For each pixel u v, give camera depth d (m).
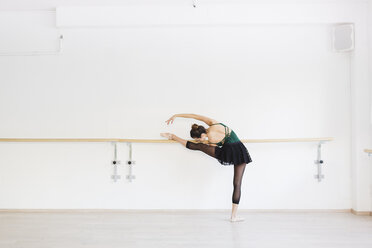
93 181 3.60
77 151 3.62
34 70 3.65
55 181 3.61
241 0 3.44
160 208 3.59
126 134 3.61
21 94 3.64
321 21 3.51
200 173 3.59
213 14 3.53
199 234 2.78
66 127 3.62
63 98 3.63
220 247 2.47
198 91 3.61
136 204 3.59
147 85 3.62
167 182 3.60
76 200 3.60
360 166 3.46
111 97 3.62
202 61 3.63
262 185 3.58
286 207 3.57
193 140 3.55
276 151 3.59
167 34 3.65
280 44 3.63
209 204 3.58
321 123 3.60
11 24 3.68
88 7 3.56
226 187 3.58
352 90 3.56
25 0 3.41
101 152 3.62
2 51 3.66
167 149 3.61
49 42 3.67
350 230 2.88
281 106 3.60
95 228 2.96
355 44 3.49
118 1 3.46
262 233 2.80
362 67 3.48
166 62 3.63
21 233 2.82
